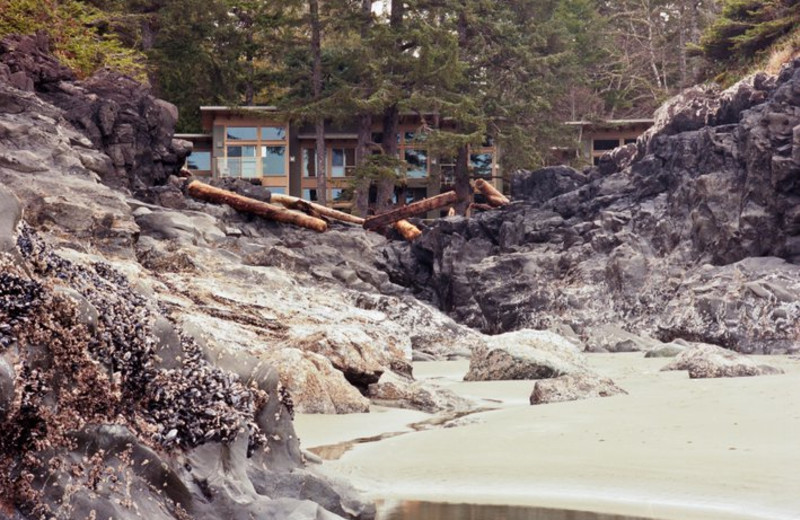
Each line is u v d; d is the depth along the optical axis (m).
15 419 5.09
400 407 16.30
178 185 37.09
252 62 66.06
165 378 6.45
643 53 75.81
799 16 46.50
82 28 39.12
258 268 25.30
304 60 60.97
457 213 57.75
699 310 30.23
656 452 10.63
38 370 5.35
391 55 54.81
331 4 55.97
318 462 8.18
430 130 54.69
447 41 54.75
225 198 38.53
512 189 44.62
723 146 34.78
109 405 5.75
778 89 32.81
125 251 23.62
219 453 6.41
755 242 32.22
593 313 35.00
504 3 62.34
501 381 20.09
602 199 39.12
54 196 23.86
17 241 6.04
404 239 45.50
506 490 9.34
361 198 55.78
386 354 20.25
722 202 33.88
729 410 12.98
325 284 32.97
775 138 32.12
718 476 9.30
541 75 60.97
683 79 71.94
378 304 30.53
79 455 5.46
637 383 17.97
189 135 62.75
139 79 42.97
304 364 15.73
